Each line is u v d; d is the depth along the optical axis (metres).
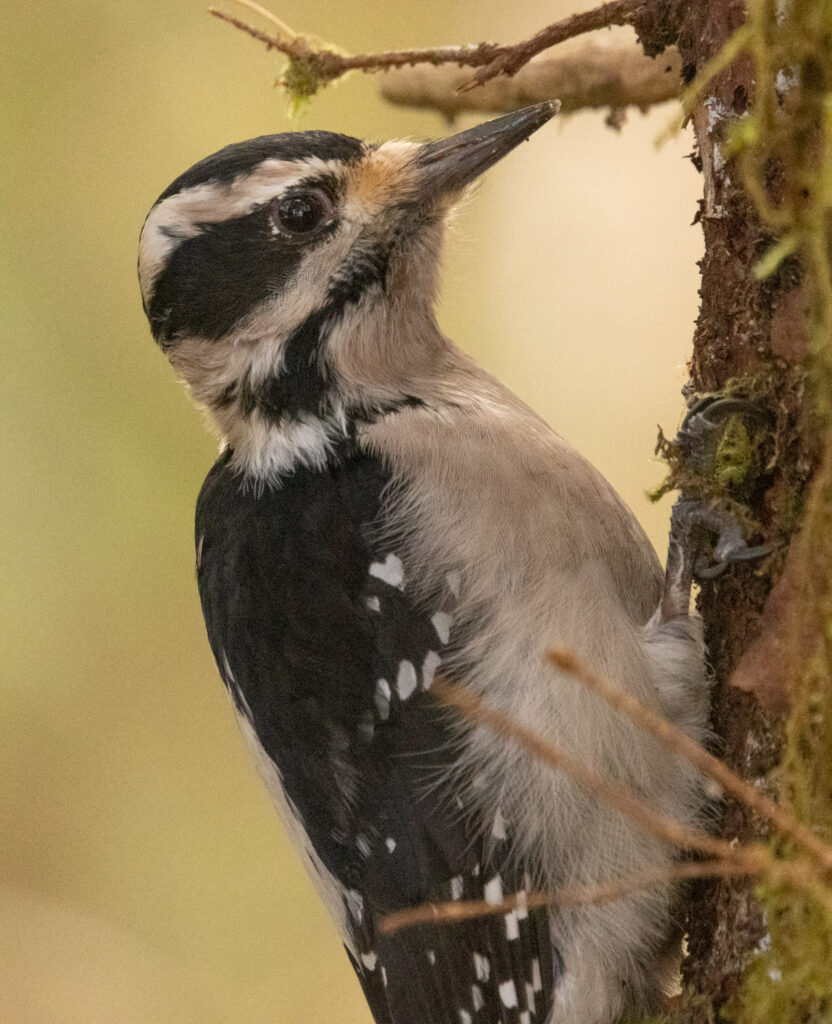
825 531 5.52
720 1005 6.08
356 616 7.13
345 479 7.34
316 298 7.59
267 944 13.05
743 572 6.28
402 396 7.55
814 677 5.51
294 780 7.46
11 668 12.41
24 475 12.12
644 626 6.91
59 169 12.55
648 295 12.95
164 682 12.79
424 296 7.76
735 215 6.17
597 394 12.75
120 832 13.10
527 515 6.92
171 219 7.80
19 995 12.71
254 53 12.63
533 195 13.11
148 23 12.70
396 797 7.08
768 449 6.14
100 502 12.20
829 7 5.48
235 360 7.71
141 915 13.05
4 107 12.54
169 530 12.30
